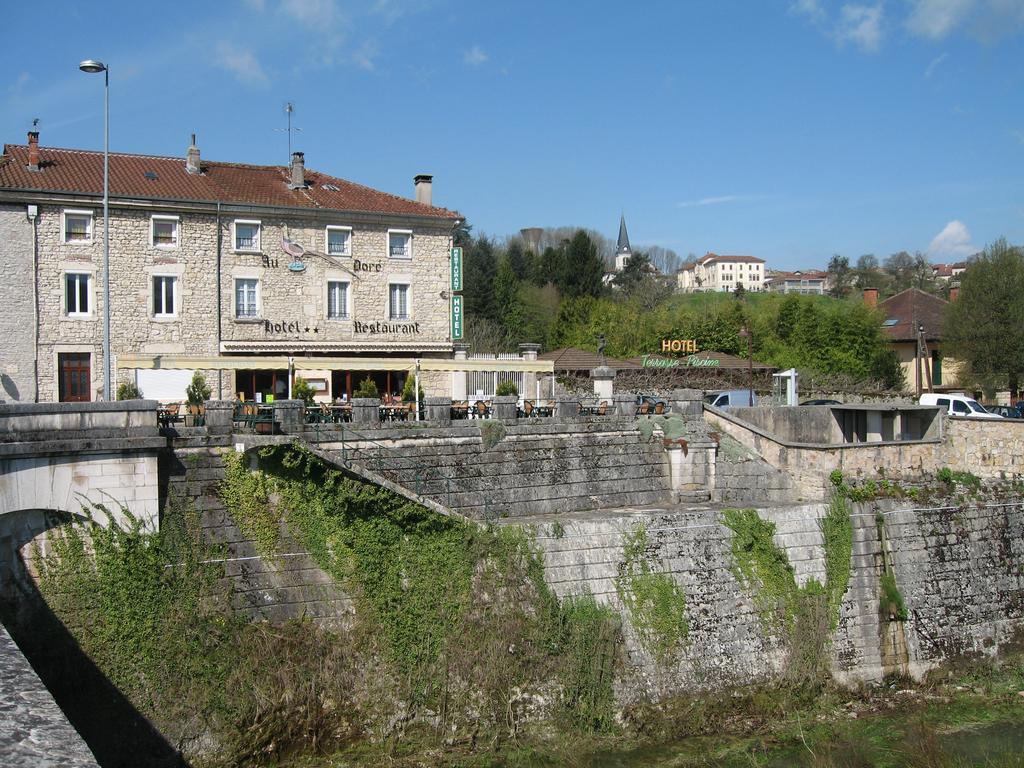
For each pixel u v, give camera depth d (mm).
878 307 61750
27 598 16047
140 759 16141
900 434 28703
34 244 28875
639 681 20141
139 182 31484
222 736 16766
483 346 60312
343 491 18672
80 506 16406
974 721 20719
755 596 21875
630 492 24859
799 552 22578
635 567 20969
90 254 29703
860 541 23406
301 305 32750
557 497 23609
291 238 32594
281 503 18453
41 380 29031
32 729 6426
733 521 22141
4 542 15867
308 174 36938
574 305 66188
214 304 31328
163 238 30750
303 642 17875
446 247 35281
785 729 20031
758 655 21500
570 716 19156
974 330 48156
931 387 55375
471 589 19438
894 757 18734
